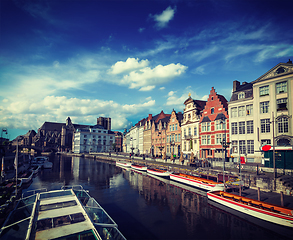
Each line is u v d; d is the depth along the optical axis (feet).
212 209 60.29
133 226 48.88
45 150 460.14
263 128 103.96
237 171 90.74
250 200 56.49
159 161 164.45
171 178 109.81
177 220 52.31
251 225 48.91
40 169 160.25
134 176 123.95
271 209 50.24
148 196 75.77
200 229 46.98
